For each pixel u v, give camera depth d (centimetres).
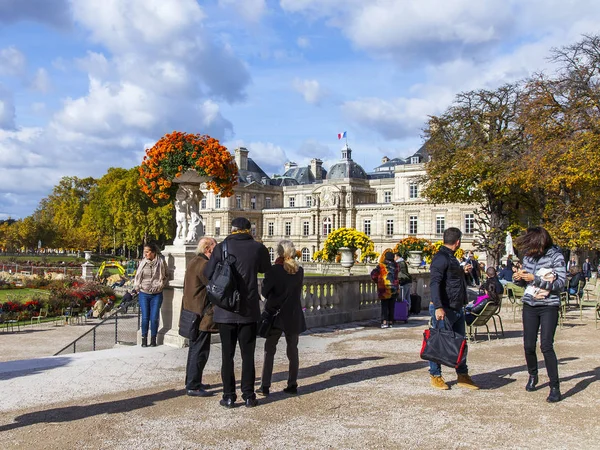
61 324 2822
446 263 785
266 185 11312
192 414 683
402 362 990
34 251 12600
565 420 659
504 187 3725
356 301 1609
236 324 712
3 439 593
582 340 1267
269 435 608
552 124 3047
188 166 1175
